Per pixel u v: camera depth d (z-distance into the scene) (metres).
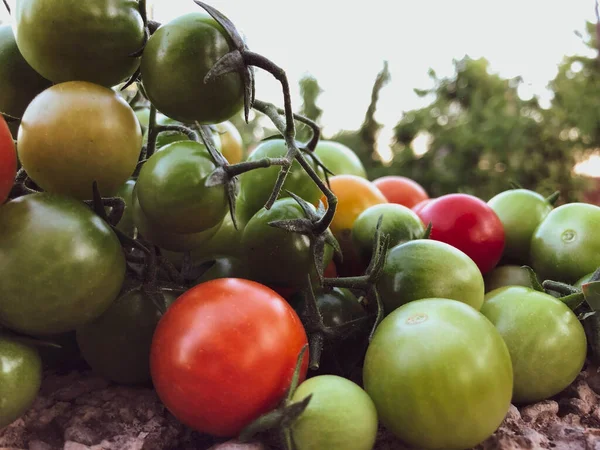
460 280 0.12
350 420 0.09
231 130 0.18
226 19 0.11
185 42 0.11
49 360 0.13
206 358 0.10
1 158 0.10
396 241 0.14
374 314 0.12
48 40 0.11
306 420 0.09
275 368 0.10
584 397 0.13
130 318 0.12
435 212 0.16
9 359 0.10
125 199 0.13
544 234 0.15
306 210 0.12
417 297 0.12
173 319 0.10
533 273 0.14
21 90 0.12
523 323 0.12
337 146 0.21
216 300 0.10
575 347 0.12
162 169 0.11
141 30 0.11
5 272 0.10
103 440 0.11
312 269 0.12
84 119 0.10
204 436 0.11
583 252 0.15
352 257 0.16
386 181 0.22
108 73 0.11
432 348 0.10
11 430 0.11
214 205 0.11
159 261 0.13
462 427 0.10
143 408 0.12
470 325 0.10
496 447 0.10
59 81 0.12
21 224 0.10
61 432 0.11
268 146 0.14
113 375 0.12
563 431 0.11
